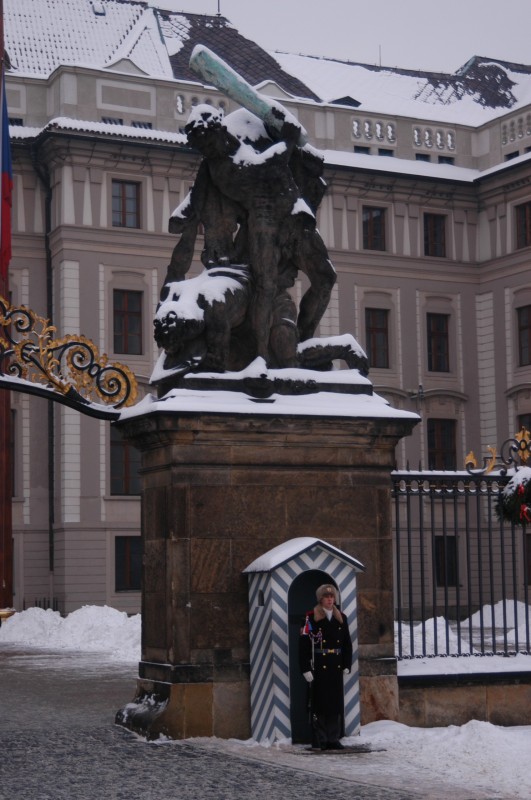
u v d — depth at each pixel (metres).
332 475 13.96
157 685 13.43
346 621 12.91
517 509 14.52
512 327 52.50
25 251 47.22
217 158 14.17
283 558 12.84
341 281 51.34
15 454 46.41
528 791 10.37
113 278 47.03
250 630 13.32
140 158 47.28
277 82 55.19
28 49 50.69
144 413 13.34
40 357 13.83
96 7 53.59
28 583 46.06
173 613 13.21
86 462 46.06
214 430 13.41
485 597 42.25
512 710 14.20
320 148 51.78
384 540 14.11
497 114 59.41
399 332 52.25
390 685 13.73
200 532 13.38
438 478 14.55
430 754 12.14
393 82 59.03
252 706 13.18
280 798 9.93
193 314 13.69
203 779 10.77
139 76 48.12
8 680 20.95
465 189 53.62
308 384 14.06
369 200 52.19
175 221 14.37
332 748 12.48
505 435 52.72
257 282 14.14
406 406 52.19
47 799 9.91
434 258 53.06
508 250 52.81
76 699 17.55
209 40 56.06
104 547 46.09
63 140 45.88
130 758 11.88
